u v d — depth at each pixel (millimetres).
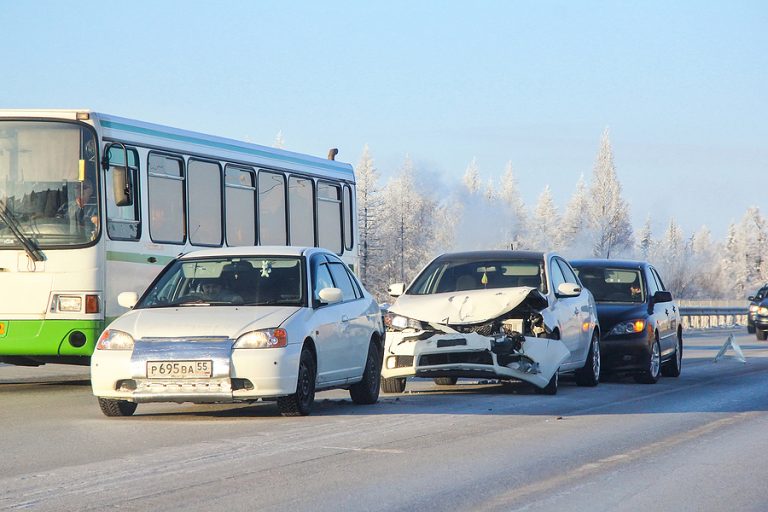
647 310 39125
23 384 36906
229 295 26734
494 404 29641
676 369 42250
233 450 20656
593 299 37438
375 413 27172
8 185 32469
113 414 26047
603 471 18766
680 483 17750
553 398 31641
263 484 17203
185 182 36438
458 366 30984
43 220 32281
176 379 24484
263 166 40781
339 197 46469
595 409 28703
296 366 25141
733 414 27672
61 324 31969
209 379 24406
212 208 37781
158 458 19672
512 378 31141
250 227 39844
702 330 102375
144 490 16641
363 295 30312
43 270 32031
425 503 15883
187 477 17766
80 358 33594
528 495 16562
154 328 25031
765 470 19047
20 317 32000
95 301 32250
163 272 27688
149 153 34812
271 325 25031
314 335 26047
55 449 20797
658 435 23453
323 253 28984
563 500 16234
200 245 37062
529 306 31969
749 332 87250
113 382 24734
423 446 21359
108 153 32906
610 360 38031
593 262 41750
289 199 42406
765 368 47688
